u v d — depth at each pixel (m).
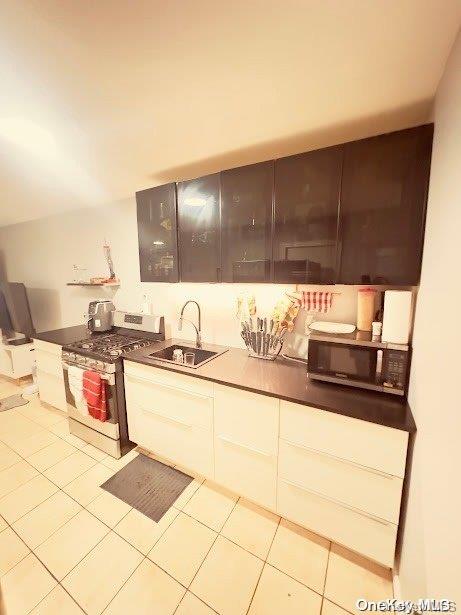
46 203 2.84
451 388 0.77
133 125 1.40
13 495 1.79
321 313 1.86
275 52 0.93
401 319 1.31
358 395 1.39
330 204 1.40
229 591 1.26
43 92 1.13
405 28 0.83
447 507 0.74
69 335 2.74
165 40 0.88
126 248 2.77
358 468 1.27
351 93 1.16
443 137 0.99
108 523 1.59
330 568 1.36
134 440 2.15
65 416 2.78
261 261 1.64
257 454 1.56
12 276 4.15
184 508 1.69
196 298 2.41
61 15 0.78
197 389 1.72
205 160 1.83
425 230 1.20
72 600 1.22
